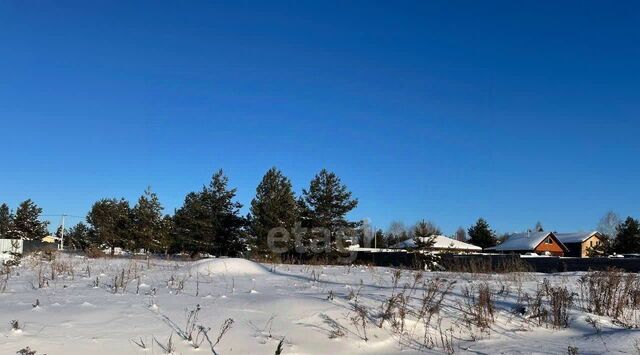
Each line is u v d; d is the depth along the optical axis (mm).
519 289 11414
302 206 42469
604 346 7586
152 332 6543
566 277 16047
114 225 49000
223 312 7703
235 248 43938
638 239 59375
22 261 19672
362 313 8039
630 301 10805
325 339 7133
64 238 73875
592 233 69812
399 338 7707
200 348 6258
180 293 9445
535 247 63094
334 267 20688
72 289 9922
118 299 8500
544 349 7504
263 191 40875
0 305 7672
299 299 8555
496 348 7578
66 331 6332
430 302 9094
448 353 7234
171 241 46281
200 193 43781
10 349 5535
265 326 7215
